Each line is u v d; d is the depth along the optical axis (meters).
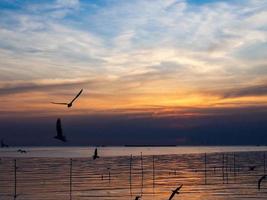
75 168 177.25
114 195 90.75
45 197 86.44
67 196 88.12
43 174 144.88
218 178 133.12
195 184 114.94
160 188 105.12
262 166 193.00
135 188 104.75
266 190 99.44
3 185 108.31
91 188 103.44
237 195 90.12
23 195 89.38
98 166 192.62
